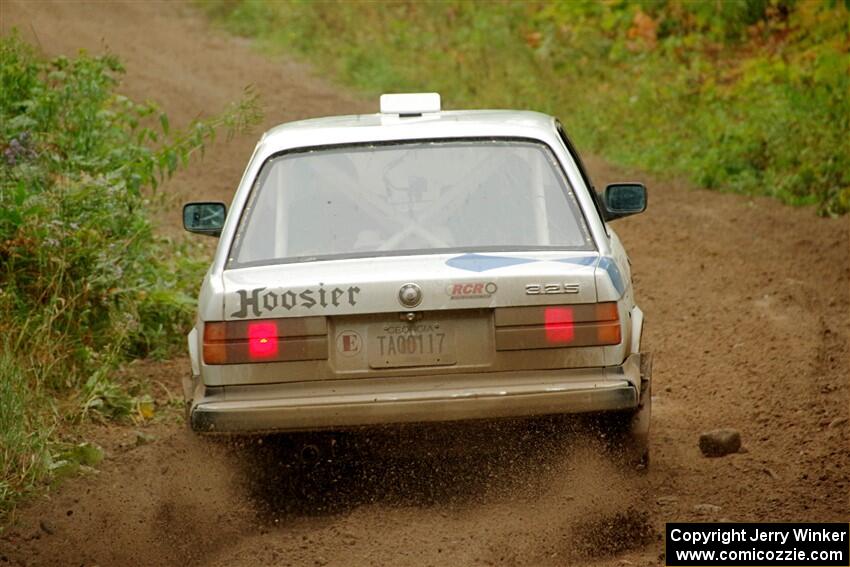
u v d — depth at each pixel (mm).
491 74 66750
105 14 78562
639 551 16469
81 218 26688
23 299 25125
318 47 76125
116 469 21141
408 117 20438
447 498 18922
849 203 42125
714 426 22406
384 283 17000
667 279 35125
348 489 19422
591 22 70875
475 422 17188
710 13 65500
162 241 32250
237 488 19312
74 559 17219
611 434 18406
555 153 18906
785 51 60219
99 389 23984
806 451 20438
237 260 18125
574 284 17125
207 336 17234
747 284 34000
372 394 17031
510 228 18266
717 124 52219
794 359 26188
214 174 48844
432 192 18625
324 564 16391
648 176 50188
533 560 16328
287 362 17109
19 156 27641
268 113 61969
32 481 19875
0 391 20969
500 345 17047
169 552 17469
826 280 34094
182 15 83312
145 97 62469
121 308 26641
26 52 35438
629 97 59781
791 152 47156
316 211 18500
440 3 78125
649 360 18656
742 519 17391
